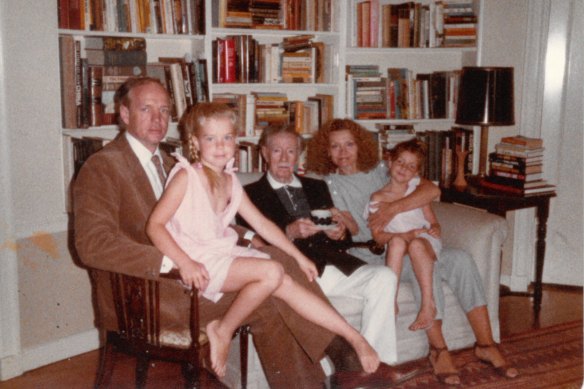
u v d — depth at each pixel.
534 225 4.23
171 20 3.42
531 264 4.31
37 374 3.02
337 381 2.33
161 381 2.90
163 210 2.14
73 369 3.08
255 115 3.81
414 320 2.91
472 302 2.91
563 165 4.17
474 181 3.98
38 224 3.06
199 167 2.21
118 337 2.25
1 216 2.89
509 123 3.73
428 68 4.41
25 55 2.93
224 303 2.32
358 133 3.14
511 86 3.73
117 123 3.27
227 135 2.22
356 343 2.24
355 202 3.10
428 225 3.06
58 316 3.17
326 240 2.88
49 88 3.04
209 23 3.53
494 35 4.15
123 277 2.17
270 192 2.84
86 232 2.17
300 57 3.88
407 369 2.87
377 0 3.98
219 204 2.26
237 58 3.71
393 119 4.12
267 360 2.42
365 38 3.99
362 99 4.05
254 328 2.39
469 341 3.10
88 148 3.08
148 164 2.47
